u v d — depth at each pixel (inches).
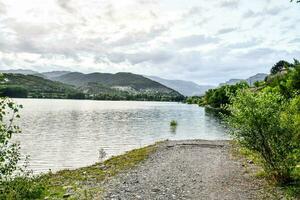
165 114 4670.3
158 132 2394.2
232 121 725.3
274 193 627.5
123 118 3882.9
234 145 1508.4
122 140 1939.0
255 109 684.1
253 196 618.5
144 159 1152.8
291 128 674.8
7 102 468.4
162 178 808.9
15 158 516.7
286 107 713.0
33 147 1616.6
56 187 717.3
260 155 731.4
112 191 674.8
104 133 2303.2
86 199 612.4
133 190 683.4
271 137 682.8
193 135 2219.5
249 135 703.7
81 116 4136.3
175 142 1660.9
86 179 824.9
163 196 632.4
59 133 2266.2
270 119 677.9
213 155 1216.2
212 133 2342.5
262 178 757.9
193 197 623.5
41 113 4542.3
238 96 718.5
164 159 1141.1
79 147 1644.9
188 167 966.4
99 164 1099.9
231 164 998.4
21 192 571.2
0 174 516.4
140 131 2453.2
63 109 5812.0
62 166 1176.8
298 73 2119.8
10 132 479.8
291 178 697.6
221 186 706.8
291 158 679.1
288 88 2080.5
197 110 5900.6
